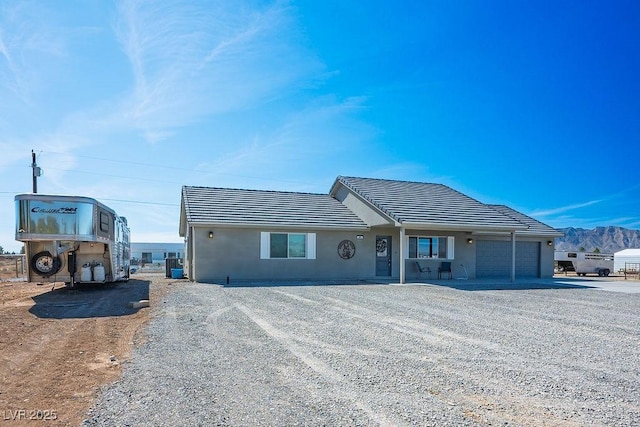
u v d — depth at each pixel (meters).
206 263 17.38
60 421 3.71
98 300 11.65
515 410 4.08
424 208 19.06
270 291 13.78
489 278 21.27
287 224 18.11
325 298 12.09
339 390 4.55
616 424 3.79
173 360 5.61
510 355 6.12
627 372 5.39
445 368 5.43
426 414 3.94
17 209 12.49
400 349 6.37
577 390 4.67
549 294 14.33
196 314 9.16
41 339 6.85
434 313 9.77
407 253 20.19
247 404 4.12
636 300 12.93
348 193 21.67
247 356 5.84
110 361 5.57
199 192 20.25
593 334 7.72
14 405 4.08
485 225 18.30
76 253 14.26
